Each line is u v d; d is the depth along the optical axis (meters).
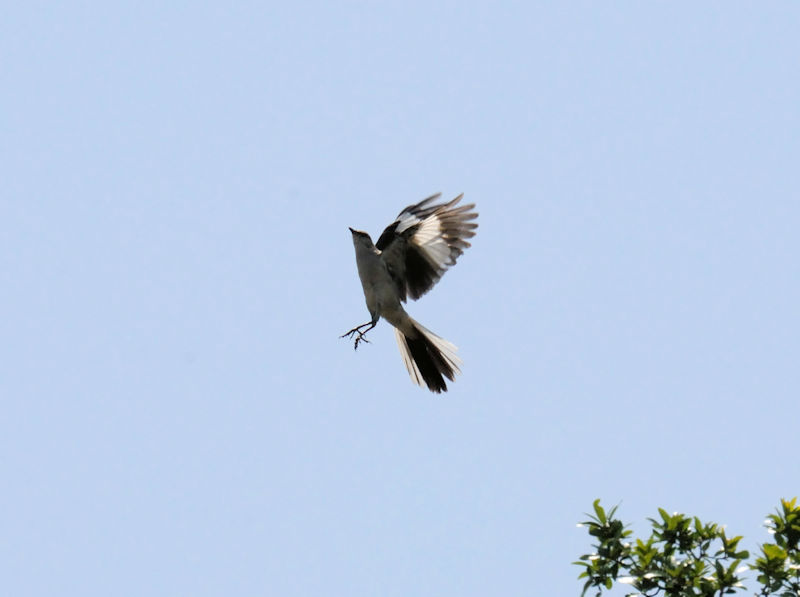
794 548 10.59
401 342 15.73
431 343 15.45
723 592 10.14
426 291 15.27
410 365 15.63
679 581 10.20
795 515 10.67
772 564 10.17
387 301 14.96
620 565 10.52
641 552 10.45
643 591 10.38
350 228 15.15
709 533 10.59
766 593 10.14
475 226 15.02
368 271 15.00
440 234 15.17
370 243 15.15
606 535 10.67
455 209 15.16
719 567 10.17
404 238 15.21
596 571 10.59
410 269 15.35
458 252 15.09
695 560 10.41
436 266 15.20
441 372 15.37
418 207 15.30
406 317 15.15
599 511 10.81
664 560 10.42
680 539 10.73
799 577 10.12
